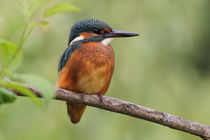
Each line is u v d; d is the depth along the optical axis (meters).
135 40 11.83
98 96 6.75
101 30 7.85
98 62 7.22
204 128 6.52
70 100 6.59
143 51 11.73
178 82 12.25
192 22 12.48
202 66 13.06
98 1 12.16
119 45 11.80
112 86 11.63
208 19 12.66
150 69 11.81
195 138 11.76
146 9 12.18
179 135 11.67
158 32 12.01
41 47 11.15
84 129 11.30
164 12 12.19
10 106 9.91
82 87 7.20
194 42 12.64
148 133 11.46
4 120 9.80
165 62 12.10
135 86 11.66
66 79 7.17
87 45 7.34
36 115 10.88
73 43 7.62
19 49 3.39
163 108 11.83
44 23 3.71
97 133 11.21
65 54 7.43
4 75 3.29
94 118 11.39
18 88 3.23
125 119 11.46
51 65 11.28
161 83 12.00
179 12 12.38
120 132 11.29
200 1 12.60
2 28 7.94
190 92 12.48
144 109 6.51
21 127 10.49
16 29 4.42
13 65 3.37
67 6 3.58
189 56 12.72
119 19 12.05
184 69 12.55
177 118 6.52
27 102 10.60
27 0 3.67
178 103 12.05
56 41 11.49
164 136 11.49
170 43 12.13
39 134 10.74
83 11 11.91
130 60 11.71
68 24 11.68
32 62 11.02
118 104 6.61
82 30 7.87
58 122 11.26
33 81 2.95
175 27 12.21
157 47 11.95
